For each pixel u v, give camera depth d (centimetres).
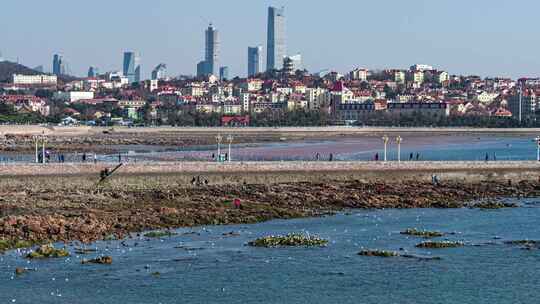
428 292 19300
